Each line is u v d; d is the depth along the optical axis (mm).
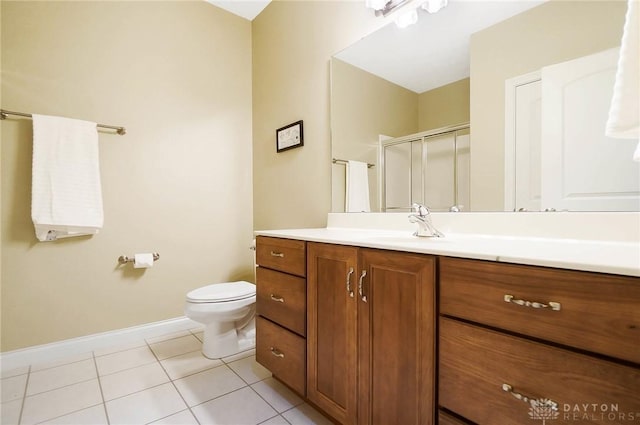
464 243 1000
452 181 1341
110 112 1961
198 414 1298
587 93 993
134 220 2049
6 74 1665
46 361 1741
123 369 1670
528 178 1121
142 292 2080
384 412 967
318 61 1949
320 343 1198
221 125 2438
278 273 1424
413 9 1474
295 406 1356
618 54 937
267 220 2420
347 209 1775
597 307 586
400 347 920
